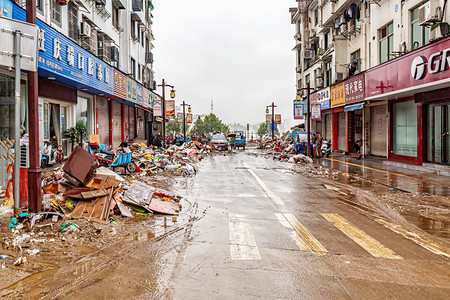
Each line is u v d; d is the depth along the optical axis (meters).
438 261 4.86
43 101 13.88
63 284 3.95
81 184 7.53
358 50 23.06
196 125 86.00
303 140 26.48
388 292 3.85
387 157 19.38
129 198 7.56
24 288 3.83
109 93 19.47
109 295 3.71
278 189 10.93
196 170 16.05
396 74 15.82
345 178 13.45
